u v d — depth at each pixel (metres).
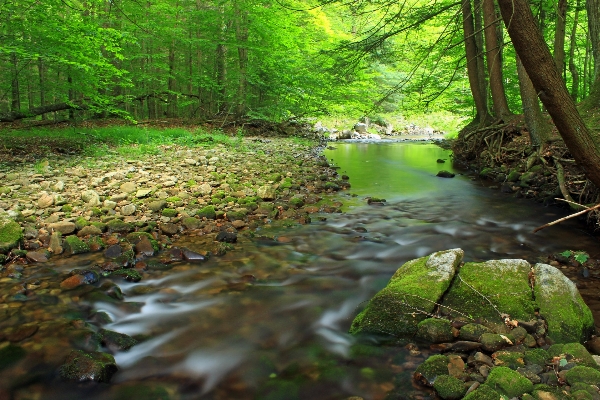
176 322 3.06
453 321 2.83
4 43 9.57
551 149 8.18
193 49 20.53
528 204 7.03
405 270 3.48
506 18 3.61
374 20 7.40
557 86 3.65
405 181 9.49
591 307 3.20
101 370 2.38
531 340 2.61
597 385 2.12
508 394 2.09
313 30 21.67
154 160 9.66
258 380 2.41
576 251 4.51
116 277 3.75
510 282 3.07
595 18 9.18
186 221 5.33
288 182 8.07
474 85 13.39
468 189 8.51
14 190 6.30
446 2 9.33
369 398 2.23
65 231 4.78
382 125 31.20
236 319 3.12
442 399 2.18
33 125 14.53
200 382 2.40
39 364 2.50
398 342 2.75
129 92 20.23
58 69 11.68
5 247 4.17
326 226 5.66
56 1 9.70
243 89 19.48
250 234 5.19
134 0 11.27
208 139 14.21
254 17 17.84
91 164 8.74
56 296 3.37
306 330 2.98
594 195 5.96
